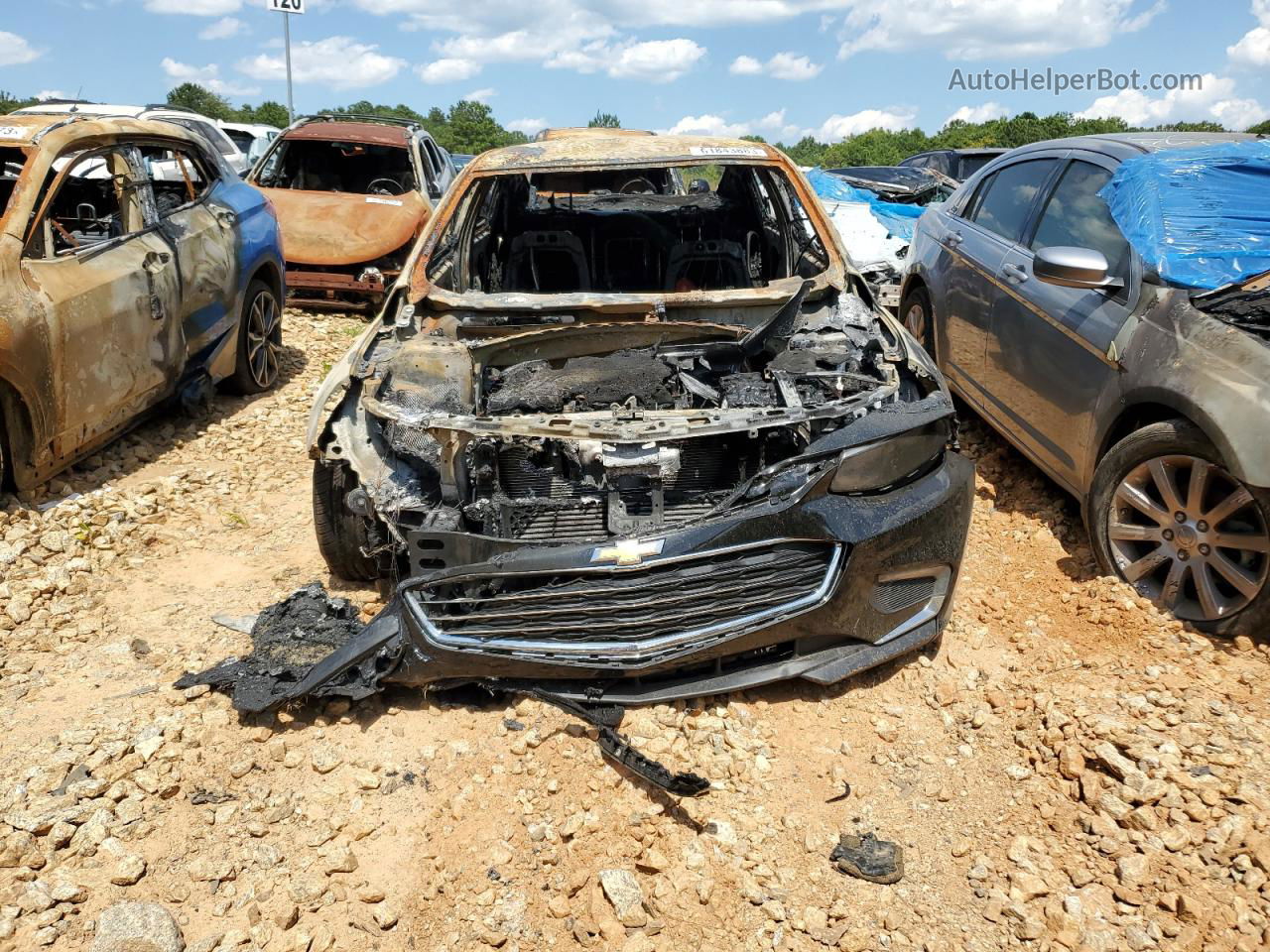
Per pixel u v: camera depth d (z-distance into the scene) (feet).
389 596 13.19
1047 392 14.93
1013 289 16.03
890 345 13.05
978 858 8.87
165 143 20.45
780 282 14.79
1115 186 14.20
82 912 8.32
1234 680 11.05
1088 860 8.80
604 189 23.12
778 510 10.25
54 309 15.98
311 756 10.13
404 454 11.21
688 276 17.79
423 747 10.26
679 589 10.23
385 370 12.12
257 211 23.20
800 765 10.02
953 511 10.96
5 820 9.19
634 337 13.52
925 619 11.19
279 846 9.04
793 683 11.19
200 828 9.23
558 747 10.08
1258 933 7.94
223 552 15.14
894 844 9.00
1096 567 13.61
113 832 9.16
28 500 16.35
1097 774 9.70
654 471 10.54
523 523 11.09
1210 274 12.44
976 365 17.47
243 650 12.18
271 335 23.73
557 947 8.03
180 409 21.02
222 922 8.25
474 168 15.84
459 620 10.34
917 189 39.09
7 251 15.65
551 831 9.11
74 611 13.30
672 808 9.39
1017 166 17.92
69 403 16.49
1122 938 7.99
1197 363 11.75
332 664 10.50
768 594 10.39
